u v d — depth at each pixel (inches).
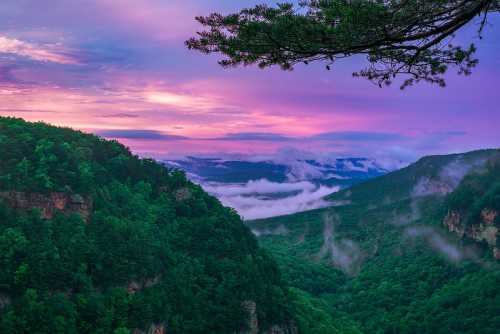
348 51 912.9
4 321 2807.6
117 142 5452.8
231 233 4923.7
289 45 903.7
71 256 3432.6
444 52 981.2
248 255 4810.5
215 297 4111.7
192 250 4562.0
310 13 888.9
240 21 900.6
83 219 3799.2
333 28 847.7
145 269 3715.6
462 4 854.5
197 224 4827.8
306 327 4867.1
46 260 3275.1
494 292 6879.9
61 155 4249.5
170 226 4655.5
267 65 956.6
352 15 826.2
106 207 4148.6
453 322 6540.4
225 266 4434.1
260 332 4222.4
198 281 4227.4
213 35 921.5
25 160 3890.3
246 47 920.9
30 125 4854.8
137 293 3577.8
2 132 4367.6
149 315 3430.1
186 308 3831.2
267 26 877.8
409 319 7066.9
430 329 6579.7
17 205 3563.0
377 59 985.5
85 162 4461.1
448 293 7495.1
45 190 3681.1
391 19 844.0
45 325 2883.9
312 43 890.1
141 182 4926.2
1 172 3732.8
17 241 3257.9
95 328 3132.4
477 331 6161.4
